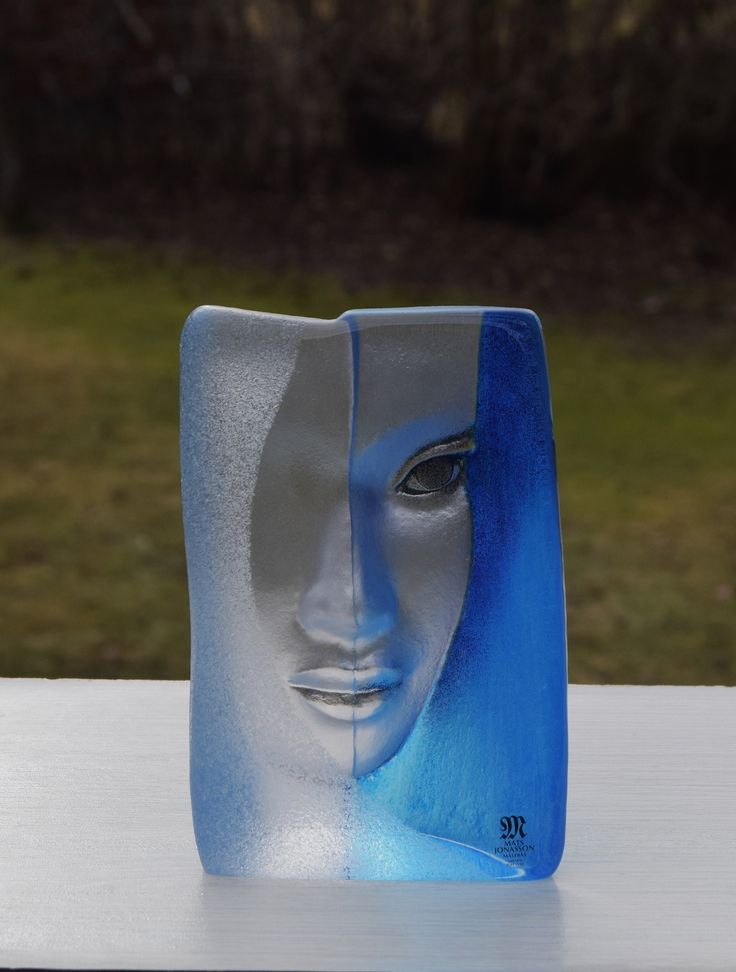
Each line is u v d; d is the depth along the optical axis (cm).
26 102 507
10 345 390
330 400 95
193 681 97
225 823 97
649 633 264
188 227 504
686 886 96
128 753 128
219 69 519
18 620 262
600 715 143
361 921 89
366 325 95
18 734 134
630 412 384
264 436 95
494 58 509
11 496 312
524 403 94
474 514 95
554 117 516
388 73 535
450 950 85
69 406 356
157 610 269
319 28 519
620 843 105
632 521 314
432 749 96
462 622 95
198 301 437
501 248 512
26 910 91
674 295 489
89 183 526
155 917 89
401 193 547
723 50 519
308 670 96
